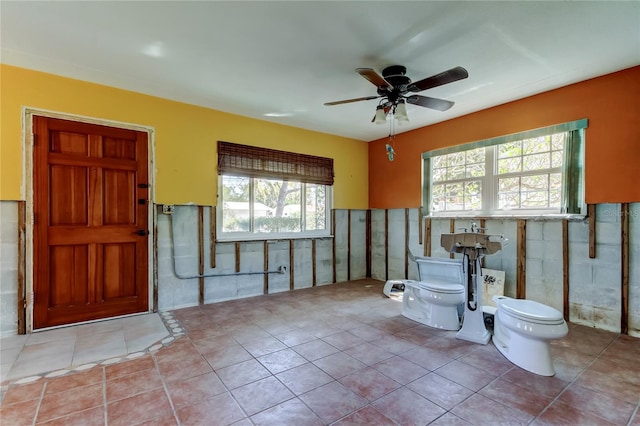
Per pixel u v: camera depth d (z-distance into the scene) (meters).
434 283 3.39
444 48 2.58
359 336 2.94
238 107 3.96
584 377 2.19
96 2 2.02
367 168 5.74
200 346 2.70
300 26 2.29
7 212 2.89
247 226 4.38
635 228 2.89
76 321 3.18
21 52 2.66
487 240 2.78
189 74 3.07
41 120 3.03
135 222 3.51
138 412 1.79
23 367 2.31
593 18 2.17
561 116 3.33
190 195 3.86
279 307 3.85
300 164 4.85
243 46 2.56
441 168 4.62
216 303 4.00
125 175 3.46
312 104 3.85
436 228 4.59
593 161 3.12
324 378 2.18
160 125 3.66
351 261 5.52
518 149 3.77
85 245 3.24
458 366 2.36
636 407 1.84
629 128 2.90
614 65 2.86
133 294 3.50
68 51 2.65
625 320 2.95
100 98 3.31
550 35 2.39
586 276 3.19
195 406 1.85
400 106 2.87
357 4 2.04
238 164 4.22
